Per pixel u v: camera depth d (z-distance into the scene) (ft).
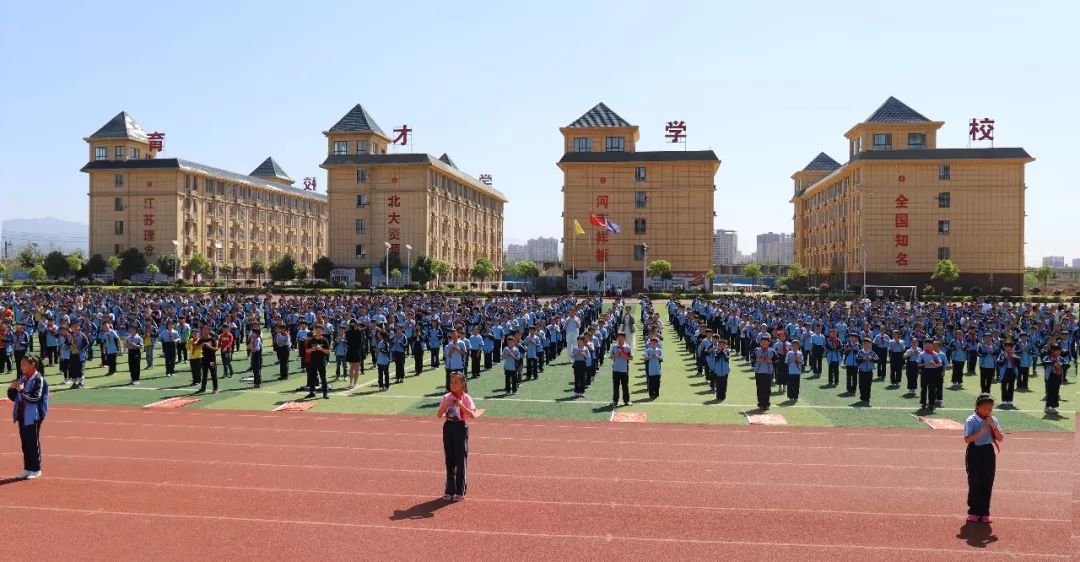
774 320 108.78
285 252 389.19
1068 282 388.16
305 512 36.40
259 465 45.39
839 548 31.63
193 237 315.99
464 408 38.40
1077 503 37.50
